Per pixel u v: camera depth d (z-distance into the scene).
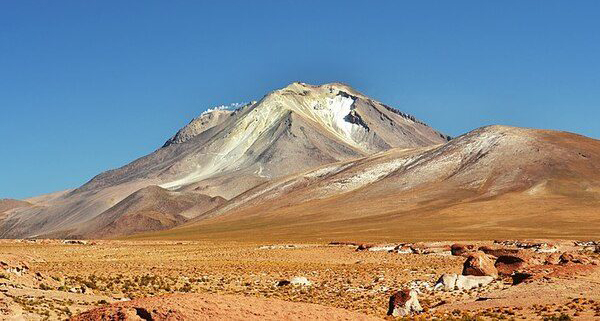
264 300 25.75
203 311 23.47
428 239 130.50
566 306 39.69
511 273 56.75
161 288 52.59
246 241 138.38
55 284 46.28
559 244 98.25
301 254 91.75
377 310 42.97
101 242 128.12
